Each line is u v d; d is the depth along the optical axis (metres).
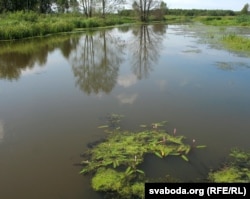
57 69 14.21
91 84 11.31
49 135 6.80
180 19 71.44
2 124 7.47
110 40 26.70
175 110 8.26
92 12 49.84
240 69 13.32
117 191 4.73
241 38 23.14
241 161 5.57
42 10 54.41
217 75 12.27
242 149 6.03
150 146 6.02
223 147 6.11
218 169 5.30
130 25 49.06
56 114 8.11
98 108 8.52
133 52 19.53
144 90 10.31
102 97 9.59
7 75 12.81
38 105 8.87
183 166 5.38
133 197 4.59
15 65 14.95
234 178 5.01
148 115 7.90
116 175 5.10
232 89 10.24
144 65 14.87
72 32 34.28
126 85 11.05
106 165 5.41
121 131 6.88
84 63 15.86
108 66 15.02
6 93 10.11
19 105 8.88
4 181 5.09
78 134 6.82
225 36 26.12
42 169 5.42
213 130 6.93
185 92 9.97
